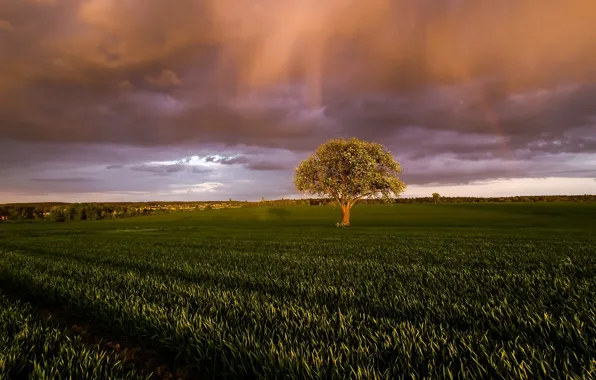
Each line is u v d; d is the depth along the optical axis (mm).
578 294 8273
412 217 88062
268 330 5770
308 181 60219
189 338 5473
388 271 13383
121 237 43188
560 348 5008
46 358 5203
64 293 9328
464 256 18359
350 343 5285
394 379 4102
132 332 6613
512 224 63844
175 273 13898
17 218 138500
